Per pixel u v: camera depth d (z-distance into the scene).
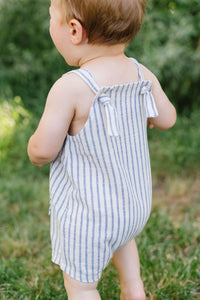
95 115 1.34
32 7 4.64
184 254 2.46
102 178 1.40
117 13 1.31
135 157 1.46
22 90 4.79
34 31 4.74
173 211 3.03
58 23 1.39
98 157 1.38
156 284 2.10
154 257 2.41
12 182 3.49
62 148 1.45
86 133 1.35
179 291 2.06
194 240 2.57
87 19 1.31
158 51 4.32
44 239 2.67
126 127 1.41
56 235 1.52
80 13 1.31
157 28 4.46
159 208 3.07
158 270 2.24
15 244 2.61
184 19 4.42
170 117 1.63
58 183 1.48
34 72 4.75
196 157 3.81
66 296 2.00
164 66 4.43
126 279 1.66
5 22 4.73
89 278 1.46
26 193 3.32
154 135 4.25
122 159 1.42
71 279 1.49
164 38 4.53
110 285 2.07
